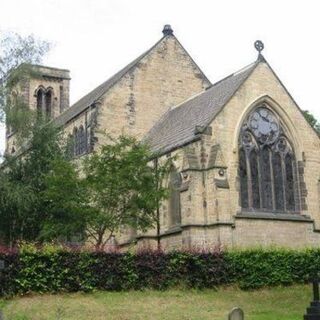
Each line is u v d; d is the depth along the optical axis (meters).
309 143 51.94
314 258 43.12
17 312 29.03
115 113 60.72
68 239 46.94
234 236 45.38
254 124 49.81
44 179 48.22
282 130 51.19
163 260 38.00
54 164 46.47
